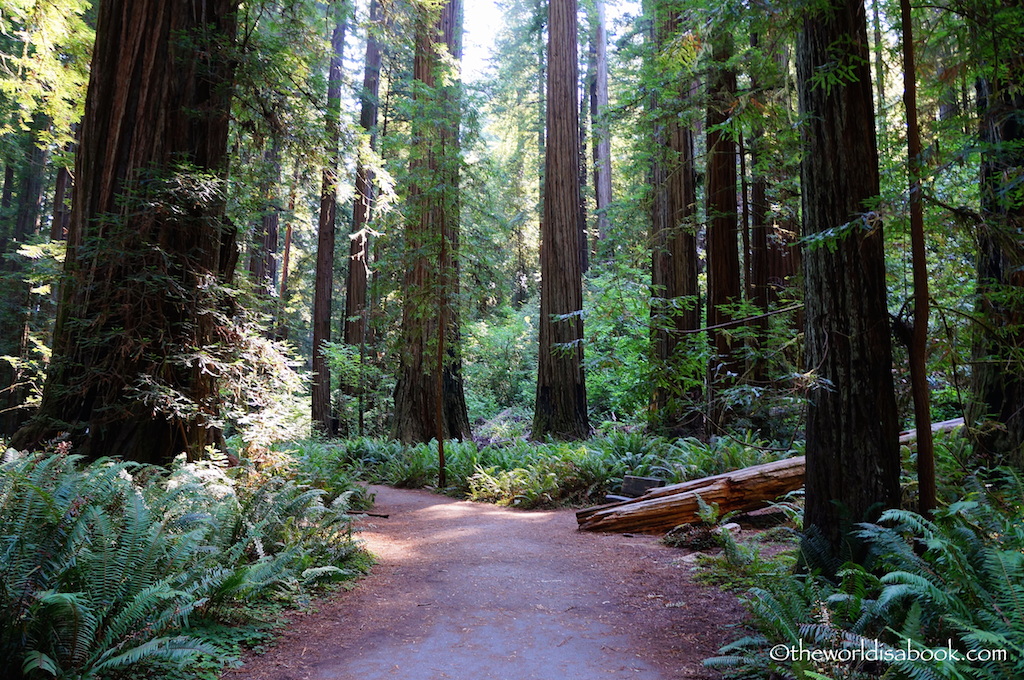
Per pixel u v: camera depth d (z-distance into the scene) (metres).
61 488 3.96
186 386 7.85
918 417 4.61
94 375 7.26
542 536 8.02
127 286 7.37
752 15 5.24
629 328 6.77
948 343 4.82
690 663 4.07
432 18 11.73
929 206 4.52
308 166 10.34
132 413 7.10
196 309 7.54
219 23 8.97
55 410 7.32
